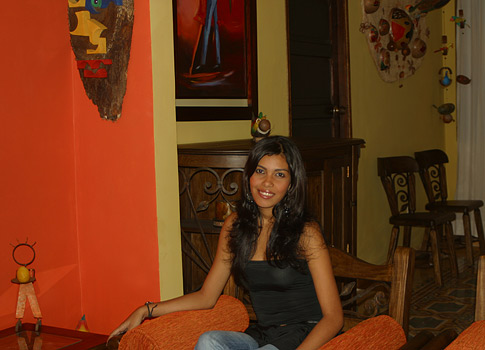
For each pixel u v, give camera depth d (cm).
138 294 288
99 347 256
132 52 276
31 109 288
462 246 720
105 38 281
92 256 303
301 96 512
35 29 289
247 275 235
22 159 285
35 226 291
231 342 213
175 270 288
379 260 636
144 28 272
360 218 596
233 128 427
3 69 277
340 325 218
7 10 279
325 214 399
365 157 600
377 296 239
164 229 282
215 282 244
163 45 277
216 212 362
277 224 227
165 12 277
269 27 454
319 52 533
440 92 768
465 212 641
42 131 293
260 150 228
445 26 768
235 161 346
